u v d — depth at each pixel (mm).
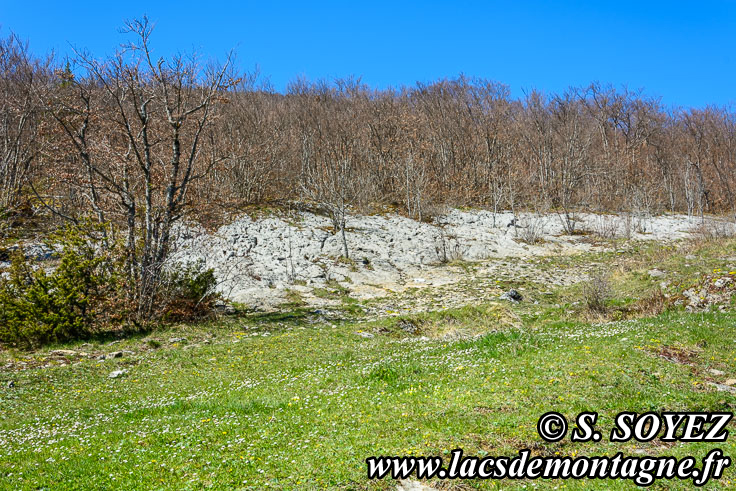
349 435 9195
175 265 25438
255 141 49719
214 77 26453
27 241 31719
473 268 35469
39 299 20484
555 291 29250
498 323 21609
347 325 22750
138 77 24969
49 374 16125
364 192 47000
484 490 7594
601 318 20188
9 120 40562
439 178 55969
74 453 9383
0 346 19906
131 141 24844
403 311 26656
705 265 25516
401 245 39281
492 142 60062
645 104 72250
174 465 8422
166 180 27484
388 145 56719
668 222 49375
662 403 10344
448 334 20156
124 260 23469
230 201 39625
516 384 11383
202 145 41844
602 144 68312
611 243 41438
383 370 13086
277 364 16062
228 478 7816
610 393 10703
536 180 57344
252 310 26859
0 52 40562
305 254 36125
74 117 28422
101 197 29094
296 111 61594
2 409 13125
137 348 19625
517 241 41875
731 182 63750
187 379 15203
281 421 10297
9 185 35375
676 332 15094
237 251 35156
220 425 10219
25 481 8219
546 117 71438
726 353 13531
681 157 67750
